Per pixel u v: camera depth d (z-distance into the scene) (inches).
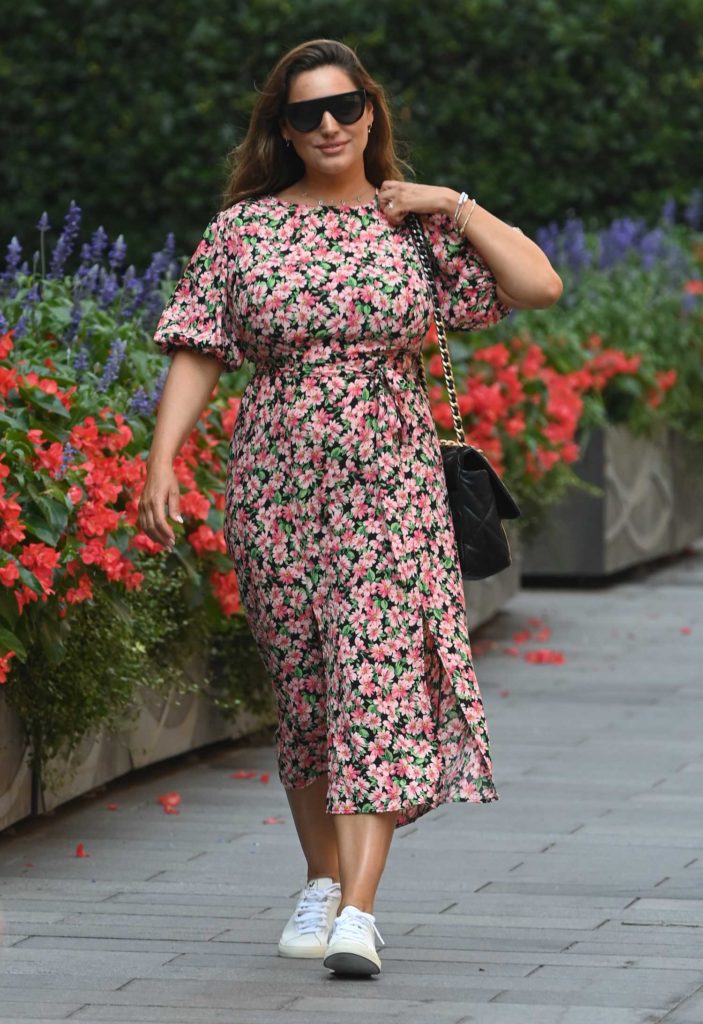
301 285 372.5
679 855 476.1
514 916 418.9
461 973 374.6
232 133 847.7
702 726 652.7
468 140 1336.1
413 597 373.1
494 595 875.4
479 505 385.7
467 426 805.2
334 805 368.2
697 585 1054.4
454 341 844.6
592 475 1008.2
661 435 1101.1
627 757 601.3
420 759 369.7
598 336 1037.2
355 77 382.0
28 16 1293.1
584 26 1338.6
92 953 391.2
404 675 370.9
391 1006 353.1
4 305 557.9
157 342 386.3
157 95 1283.2
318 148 378.3
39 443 460.4
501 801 540.7
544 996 358.6
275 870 466.9
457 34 1320.1
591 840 493.4
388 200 382.3
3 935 404.8
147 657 536.7
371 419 372.8
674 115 1353.3
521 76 1331.2
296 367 376.5
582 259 1138.7
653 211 1346.0
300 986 367.2
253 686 603.2
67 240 596.7
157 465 381.7
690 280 1202.6
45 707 489.7
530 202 1336.1
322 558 374.6
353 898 367.2
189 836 503.2
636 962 381.4
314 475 373.4
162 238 1294.3
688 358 1123.9
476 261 386.3
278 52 1288.1
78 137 1294.3
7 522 437.1
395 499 373.1
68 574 465.4
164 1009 352.5
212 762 604.7
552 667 778.2
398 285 374.9
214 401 594.6
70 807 537.3
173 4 1285.7
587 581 1066.1
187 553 544.7
